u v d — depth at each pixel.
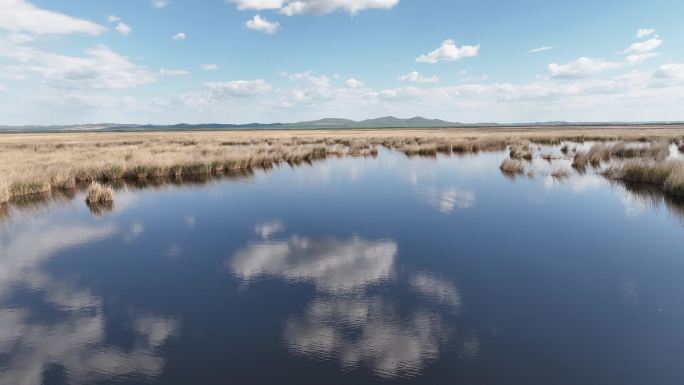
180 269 8.70
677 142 37.75
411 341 5.70
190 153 29.72
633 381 4.77
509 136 56.19
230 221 12.88
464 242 10.38
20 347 5.69
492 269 8.45
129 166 22.70
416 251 9.70
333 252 9.73
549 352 5.38
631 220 12.30
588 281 7.78
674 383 4.73
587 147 37.25
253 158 28.73
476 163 28.33
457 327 6.08
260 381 4.83
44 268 8.84
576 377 4.84
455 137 56.00
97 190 15.84
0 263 9.16
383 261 9.05
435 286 7.62
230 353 5.46
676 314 6.41
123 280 8.12
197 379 4.91
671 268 8.41
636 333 5.85
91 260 9.34
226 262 9.11
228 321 6.36
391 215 13.37
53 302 7.14
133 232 11.69
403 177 21.89
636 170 18.86
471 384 4.73
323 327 6.14
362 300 7.05
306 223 12.52
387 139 57.19
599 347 5.49
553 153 31.94
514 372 4.95
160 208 14.86
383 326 6.14
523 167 24.31
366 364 5.16
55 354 5.51
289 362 5.22
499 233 11.12
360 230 11.62
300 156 32.59
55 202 15.96
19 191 17.02
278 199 16.33
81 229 12.03
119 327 6.22
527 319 6.30
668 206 14.01
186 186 19.80
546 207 14.18
